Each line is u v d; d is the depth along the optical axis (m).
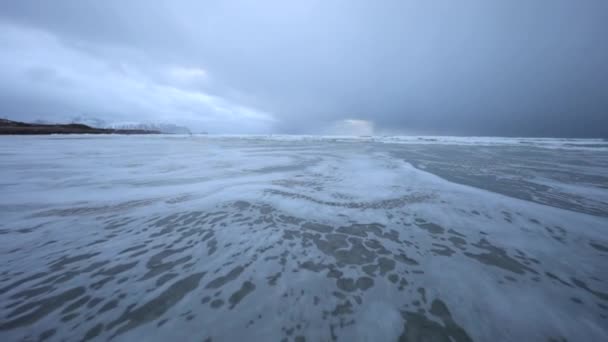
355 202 4.86
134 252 2.94
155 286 2.31
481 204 4.80
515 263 2.75
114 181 6.56
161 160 10.70
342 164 9.82
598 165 9.93
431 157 12.45
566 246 3.17
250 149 16.91
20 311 2.01
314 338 1.77
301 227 3.67
